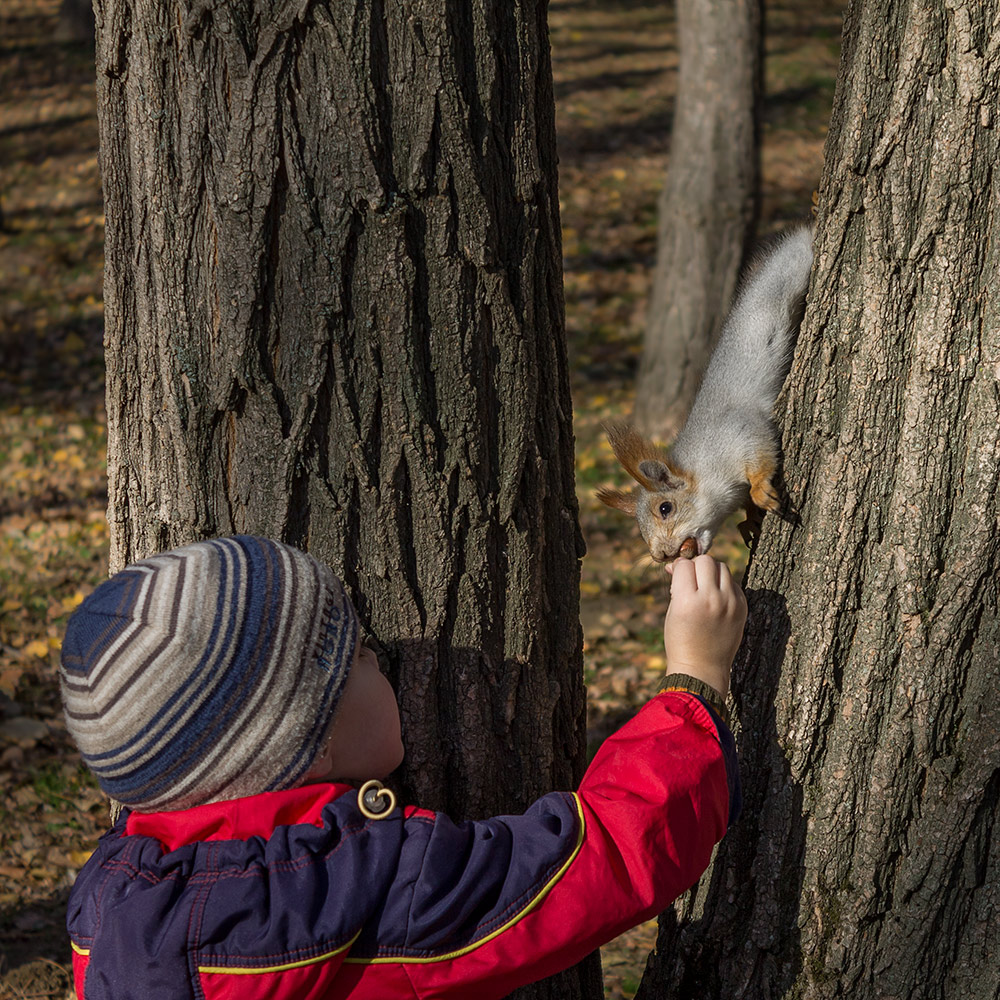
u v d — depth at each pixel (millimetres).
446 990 1480
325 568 1569
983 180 1832
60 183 14156
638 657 5531
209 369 1927
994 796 1879
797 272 3027
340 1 1757
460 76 1810
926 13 1829
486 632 1987
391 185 1820
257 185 1820
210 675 1429
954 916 1916
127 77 1896
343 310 1856
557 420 2049
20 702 5172
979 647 1879
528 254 1922
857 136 1929
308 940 1409
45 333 10242
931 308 1883
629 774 1614
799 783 2033
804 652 2029
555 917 1507
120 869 1476
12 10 23562
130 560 2148
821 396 2021
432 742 1987
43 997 3340
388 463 1909
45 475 7742
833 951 1997
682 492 3270
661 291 7898
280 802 1488
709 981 2133
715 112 7598
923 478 1898
